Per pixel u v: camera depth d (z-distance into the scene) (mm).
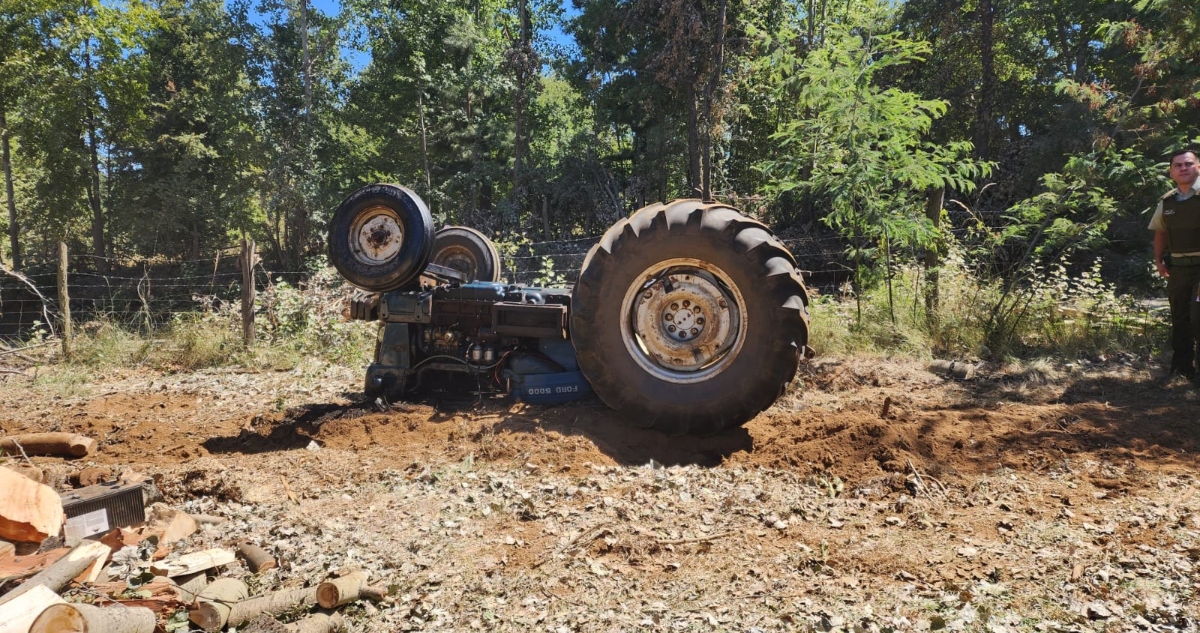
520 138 29266
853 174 7754
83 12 24750
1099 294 8258
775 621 2594
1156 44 9430
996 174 17562
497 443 4602
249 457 4805
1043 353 7234
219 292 15836
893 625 2533
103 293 20344
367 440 5012
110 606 2293
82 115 25953
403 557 3189
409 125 31078
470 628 2627
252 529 3547
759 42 12578
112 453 4992
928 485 3910
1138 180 7398
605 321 4879
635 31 24891
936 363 6918
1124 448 4430
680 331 4824
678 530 3422
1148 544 3146
